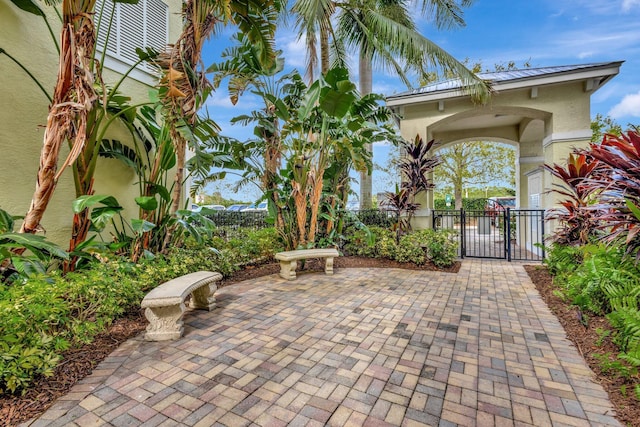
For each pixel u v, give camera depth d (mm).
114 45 5012
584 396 1928
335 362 2377
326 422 1723
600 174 3033
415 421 1729
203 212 4910
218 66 4918
